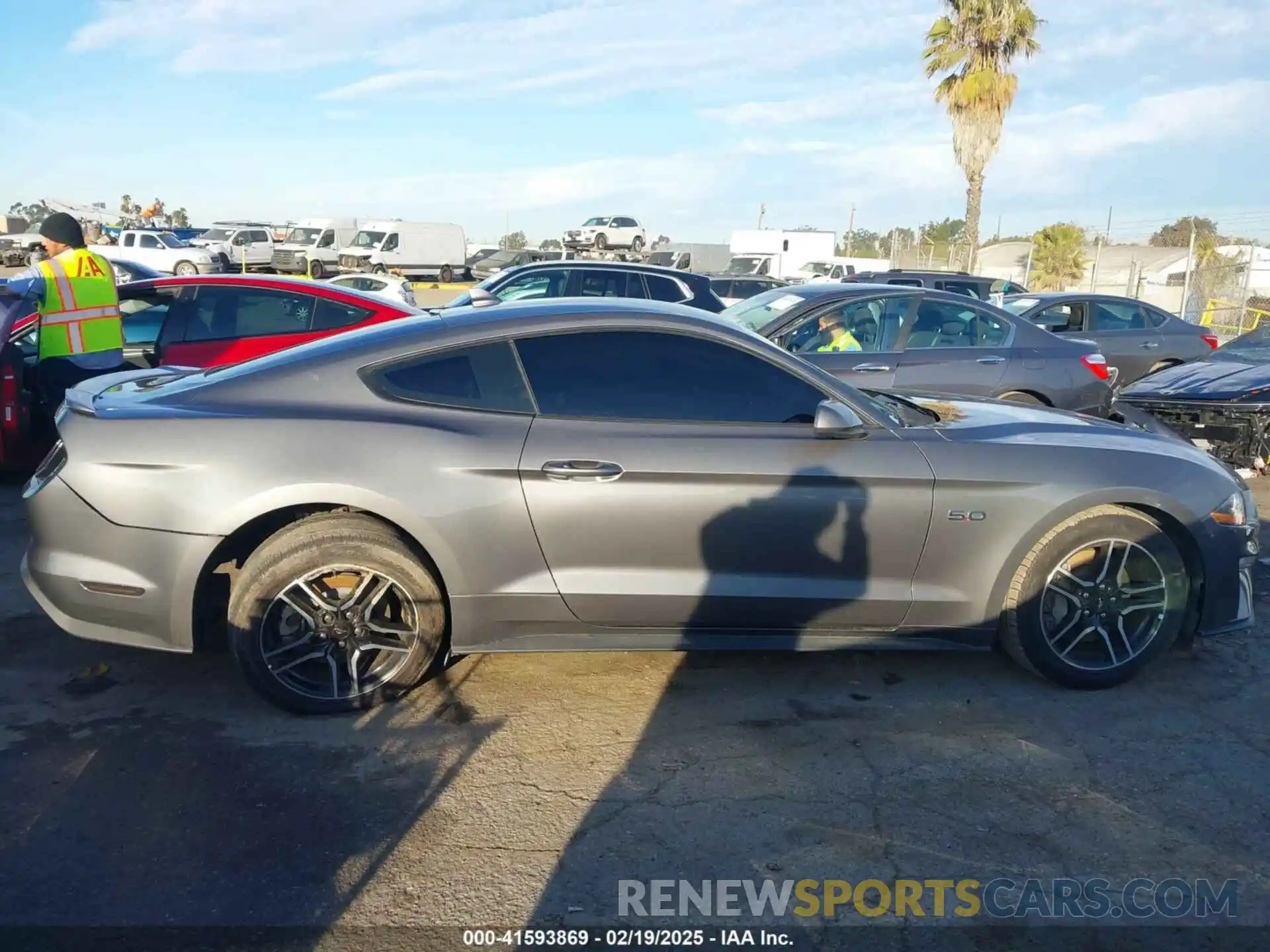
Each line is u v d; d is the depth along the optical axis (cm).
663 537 374
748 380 391
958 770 354
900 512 384
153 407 368
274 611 367
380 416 368
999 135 2802
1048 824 322
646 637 390
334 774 341
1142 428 466
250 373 380
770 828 317
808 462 378
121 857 294
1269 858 306
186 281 730
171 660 427
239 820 313
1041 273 3556
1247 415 800
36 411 665
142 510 354
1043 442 404
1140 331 1243
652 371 387
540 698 402
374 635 381
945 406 469
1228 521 411
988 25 2731
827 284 841
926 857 304
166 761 347
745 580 382
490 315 397
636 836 311
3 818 311
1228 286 2289
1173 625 414
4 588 506
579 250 3975
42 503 367
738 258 3434
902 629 399
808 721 388
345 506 376
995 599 399
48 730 366
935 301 802
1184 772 355
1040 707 404
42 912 269
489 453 365
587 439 371
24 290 617
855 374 760
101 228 3572
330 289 752
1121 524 400
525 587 374
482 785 338
